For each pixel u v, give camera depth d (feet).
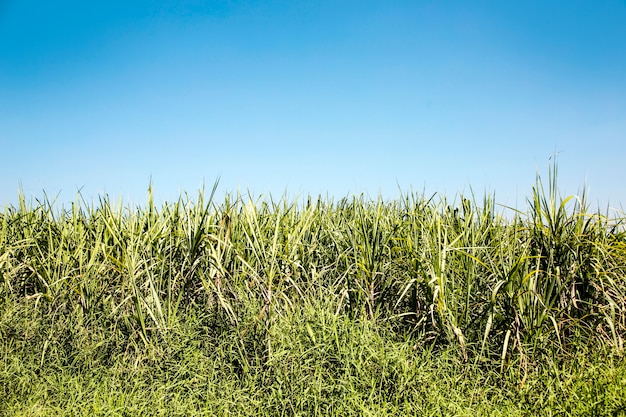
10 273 19.89
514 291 17.12
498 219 20.10
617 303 18.57
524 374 16.19
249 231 19.70
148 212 20.33
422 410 15.33
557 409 15.38
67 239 20.48
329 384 16.20
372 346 16.61
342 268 20.40
